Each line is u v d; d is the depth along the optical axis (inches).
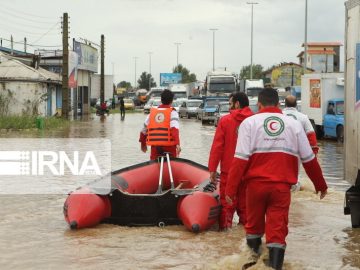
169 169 372.8
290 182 244.2
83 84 2347.4
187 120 1950.1
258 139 245.0
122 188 362.0
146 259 279.1
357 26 326.3
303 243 310.5
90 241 312.3
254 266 251.6
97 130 1327.5
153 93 3152.1
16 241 313.3
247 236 260.4
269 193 243.4
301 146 247.1
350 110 340.2
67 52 1683.1
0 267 267.1
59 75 2020.2
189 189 358.6
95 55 2512.3
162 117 398.3
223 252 290.4
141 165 391.2
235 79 2007.9
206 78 2081.7
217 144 332.2
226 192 249.0
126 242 310.0
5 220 366.3
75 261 276.2
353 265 270.2
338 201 434.0
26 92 1601.9
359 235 329.1
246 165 247.6
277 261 242.2
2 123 1245.7
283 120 246.8
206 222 328.2
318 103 1098.7
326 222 363.3
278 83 3472.0
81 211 336.8
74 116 2028.8
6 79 1585.9
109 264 271.3
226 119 334.6
